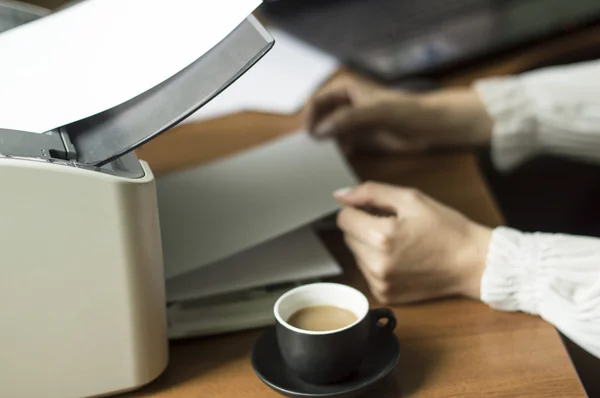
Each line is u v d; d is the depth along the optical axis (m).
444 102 0.92
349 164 0.88
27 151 0.43
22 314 0.44
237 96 1.03
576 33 1.17
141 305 0.47
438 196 0.78
